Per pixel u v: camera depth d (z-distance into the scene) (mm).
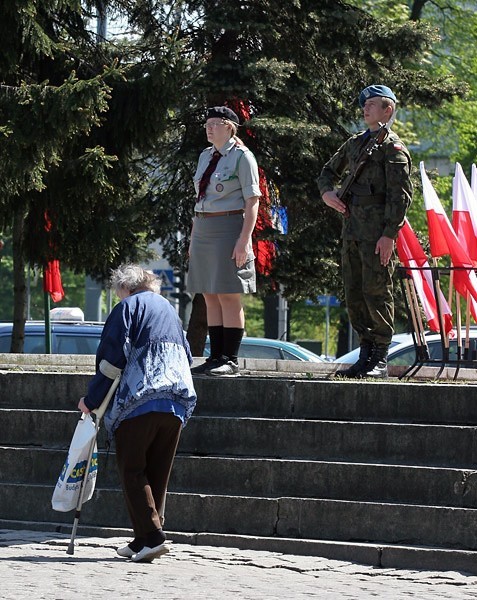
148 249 30281
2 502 14344
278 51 28781
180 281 40531
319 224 28938
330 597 10664
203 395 14664
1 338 30125
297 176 28328
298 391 14305
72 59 27000
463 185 16562
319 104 29656
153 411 12109
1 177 23531
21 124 22781
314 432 13906
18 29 24016
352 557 12711
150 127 26188
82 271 28328
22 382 15305
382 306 15203
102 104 22969
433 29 28859
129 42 29375
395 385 13969
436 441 13500
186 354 12555
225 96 27594
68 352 29578
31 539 13320
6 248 72812
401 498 13203
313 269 29172
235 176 15039
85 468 12430
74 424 14766
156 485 12508
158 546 12109
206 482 13891
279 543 13039
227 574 11672
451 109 46094
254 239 28266
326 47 28578
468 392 13734
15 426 14969
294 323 66375
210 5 28469
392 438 13633
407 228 16609
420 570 12320
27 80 25797
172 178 29016
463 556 12328
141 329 12281
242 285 15023
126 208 28016
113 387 12289
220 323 15461
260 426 14094
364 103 14969
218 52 28656
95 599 10180
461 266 15773
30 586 10641
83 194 25297
